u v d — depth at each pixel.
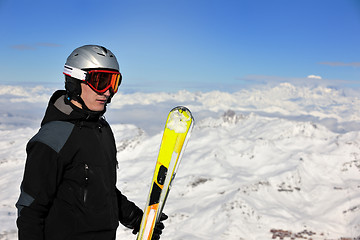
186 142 2.54
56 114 2.10
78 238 2.10
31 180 1.94
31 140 2.03
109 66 2.17
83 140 2.11
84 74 2.09
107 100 2.30
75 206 2.08
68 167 2.06
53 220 2.06
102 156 2.20
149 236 2.41
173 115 2.56
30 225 1.94
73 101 2.15
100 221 2.16
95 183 2.12
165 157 2.51
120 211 2.65
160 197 2.46
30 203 1.94
